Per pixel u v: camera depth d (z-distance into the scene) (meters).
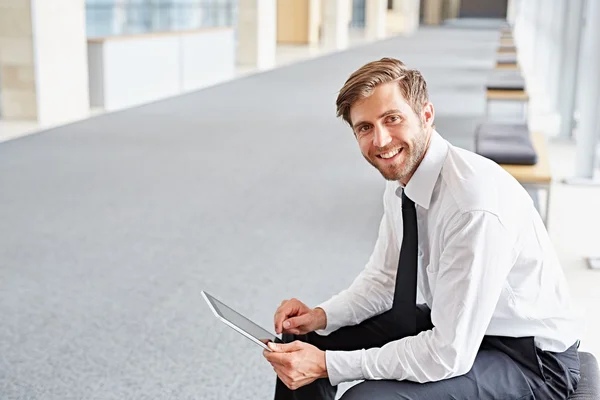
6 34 9.86
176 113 10.88
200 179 6.91
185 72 13.78
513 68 11.00
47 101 10.10
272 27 18.95
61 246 5.05
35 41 9.81
